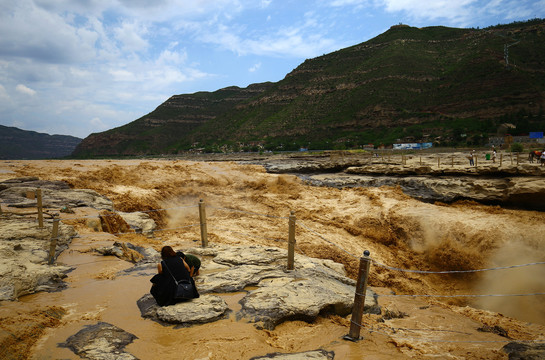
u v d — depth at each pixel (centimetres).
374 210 2395
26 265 761
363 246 1959
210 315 565
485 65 16925
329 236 1992
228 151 17812
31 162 3562
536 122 12475
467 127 13412
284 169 4347
